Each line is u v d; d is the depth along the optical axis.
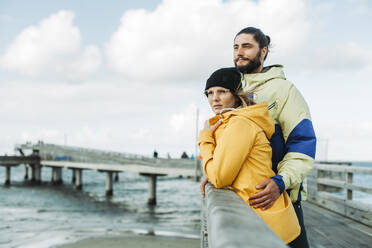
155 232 11.09
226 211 0.72
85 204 24.55
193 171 22.66
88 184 46.22
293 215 1.59
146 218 17.53
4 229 12.53
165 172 24.25
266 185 1.51
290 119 1.86
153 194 25.33
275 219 1.50
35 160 47.88
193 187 43.41
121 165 28.75
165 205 24.42
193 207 23.23
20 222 14.94
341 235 3.97
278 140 1.89
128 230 11.64
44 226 13.56
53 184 45.97
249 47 2.07
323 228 4.37
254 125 1.52
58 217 17.16
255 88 2.01
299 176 1.70
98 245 8.80
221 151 1.49
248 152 1.49
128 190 37.69
